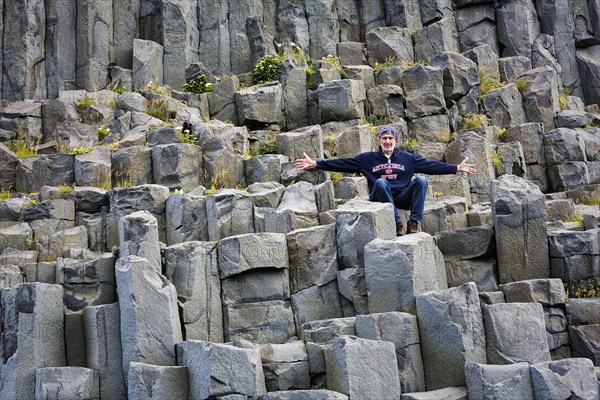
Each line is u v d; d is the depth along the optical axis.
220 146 17.91
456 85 21.58
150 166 17.89
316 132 18.64
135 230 13.28
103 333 12.45
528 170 20.44
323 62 22.47
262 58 22.97
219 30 25.05
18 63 23.80
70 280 13.23
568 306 13.16
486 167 18.69
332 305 13.38
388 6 25.67
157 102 21.09
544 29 25.78
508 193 14.10
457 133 20.33
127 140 18.59
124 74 23.88
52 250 15.52
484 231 14.11
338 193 16.70
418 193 13.97
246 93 21.28
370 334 12.02
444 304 12.03
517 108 21.88
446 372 11.91
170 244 15.51
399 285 12.49
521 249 13.94
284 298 13.35
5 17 24.06
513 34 25.22
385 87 21.28
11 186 18.81
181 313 12.88
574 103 24.02
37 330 12.38
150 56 24.06
